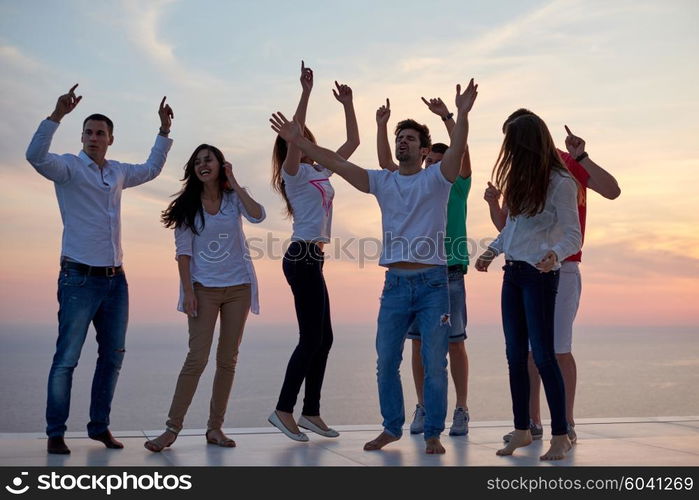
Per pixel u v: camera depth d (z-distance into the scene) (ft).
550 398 9.95
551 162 9.87
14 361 293.64
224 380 11.16
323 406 285.02
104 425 10.67
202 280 10.98
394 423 10.69
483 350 290.35
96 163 10.69
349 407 286.05
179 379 10.79
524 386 10.32
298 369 11.28
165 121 11.70
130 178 11.21
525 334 10.29
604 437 12.12
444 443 11.39
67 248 10.45
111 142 11.00
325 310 11.94
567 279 11.48
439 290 10.36
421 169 10.69
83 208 10.50
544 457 9.82
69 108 10.13
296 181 11.32
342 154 12.51
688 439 11.87
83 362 230.48
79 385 212.84
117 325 10.75
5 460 9.60
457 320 12.19
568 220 9.71
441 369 10.39
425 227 10.30
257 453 10.30
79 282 10.38
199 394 150.92
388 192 10.52
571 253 9.66
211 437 11.12
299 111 11.95
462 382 12.34
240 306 11.12
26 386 294.87
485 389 263.90
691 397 335.88
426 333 10.39
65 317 10.34
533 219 9.97
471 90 10.13
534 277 9.90
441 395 10.37
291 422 11.28
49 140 9.99
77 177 10.42
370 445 10.64
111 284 10.66
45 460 9.60
